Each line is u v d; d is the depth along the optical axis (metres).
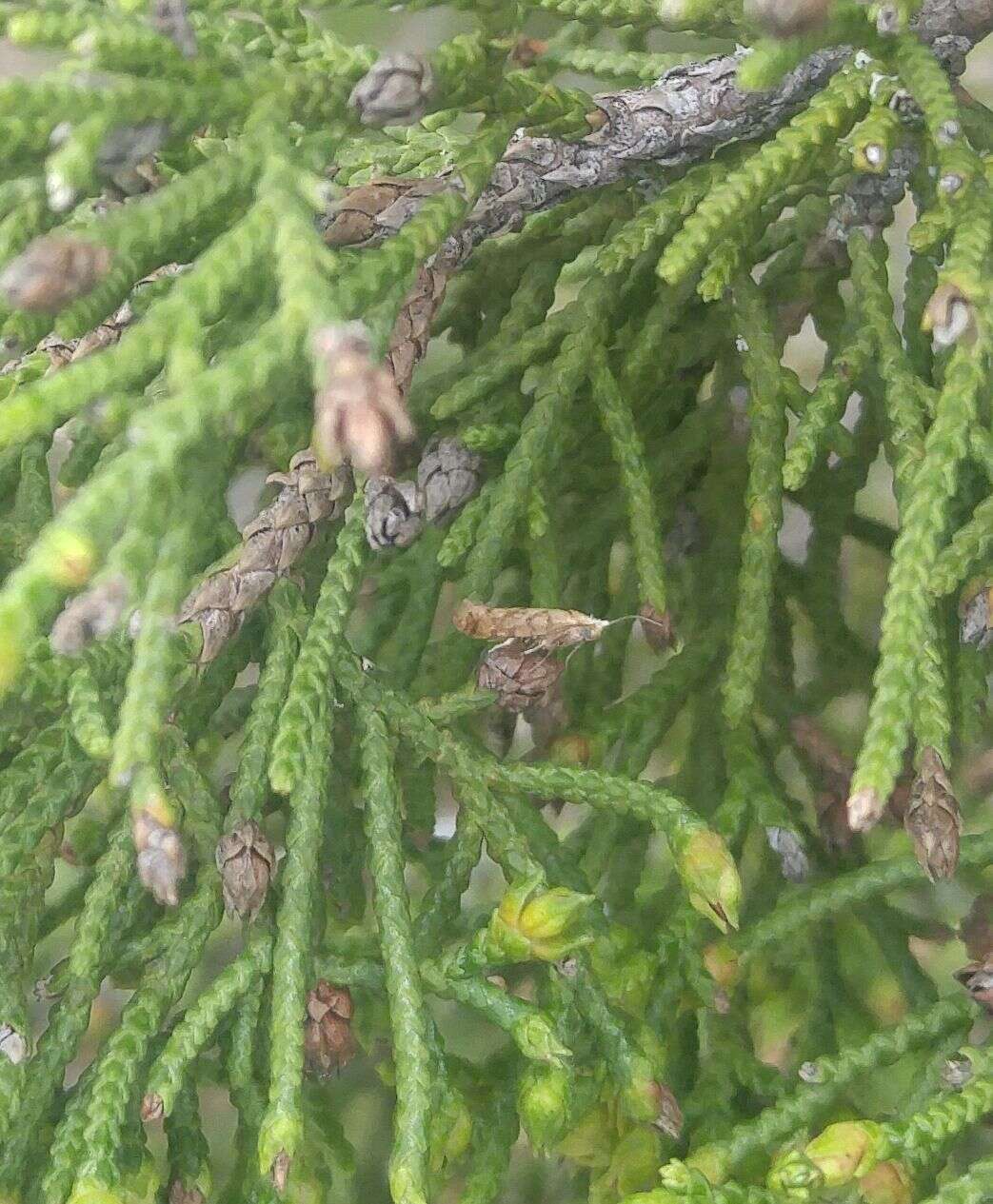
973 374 0.15
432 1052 0.15
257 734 0.15
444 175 0.15
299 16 0.14
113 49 0.13
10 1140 0.15
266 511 0.15
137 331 0.13
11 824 0.15
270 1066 0.15
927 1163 0.15
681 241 0.15
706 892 0.15
